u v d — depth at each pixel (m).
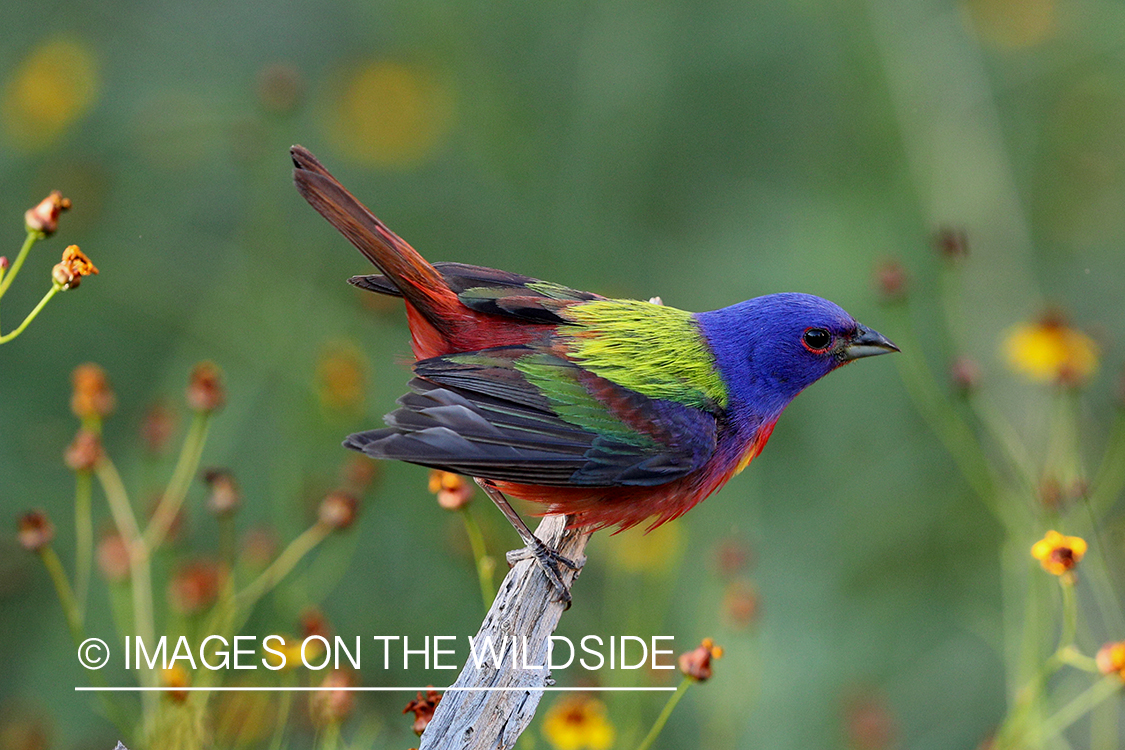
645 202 15.85
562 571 7.99
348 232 8.10
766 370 8.74
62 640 11.00
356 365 11.93
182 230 14.73
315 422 12.58
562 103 16.19
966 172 15.16
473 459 7.50
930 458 13.49
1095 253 15.72
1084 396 14.08
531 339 8.38
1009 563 10.27
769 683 11.50
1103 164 16.36
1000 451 11.86
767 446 13.95
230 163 15.05
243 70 15.94
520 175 15.83
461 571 12.20
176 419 11.43
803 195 15.66
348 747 8.71
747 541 12.26
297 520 11.43
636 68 15.85
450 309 8.30
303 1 16.22
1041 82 16.70
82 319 13.77
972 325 14.23
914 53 15.98
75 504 12.15
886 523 13.01
